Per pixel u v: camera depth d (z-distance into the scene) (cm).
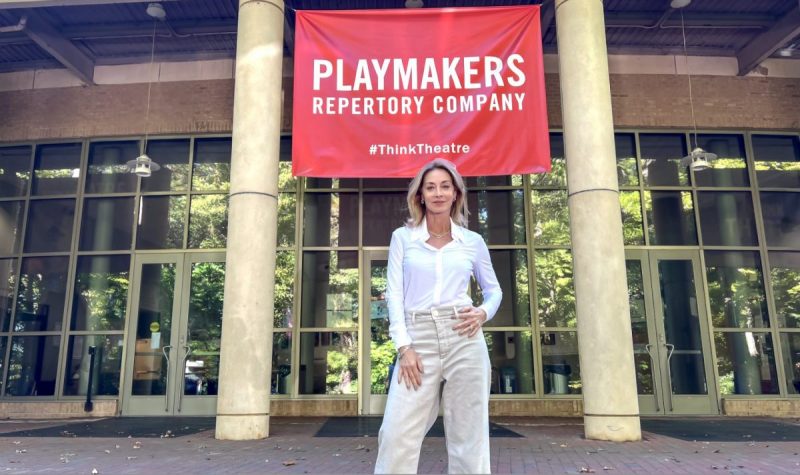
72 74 1180
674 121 1126
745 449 639
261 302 759
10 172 1171
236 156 790
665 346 1048
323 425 877
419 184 252
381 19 828
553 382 1027
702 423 907
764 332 1064
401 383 228
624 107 1128
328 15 829
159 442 704
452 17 824
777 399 1028
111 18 1052
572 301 1056
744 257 1096
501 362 1034
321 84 814
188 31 1073
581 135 764
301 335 1052
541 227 1088
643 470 514
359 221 1088
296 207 1095
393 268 245
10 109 1171
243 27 824
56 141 1166
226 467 531
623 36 1111
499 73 809
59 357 1076
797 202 1125
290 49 1108
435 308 232
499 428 837
